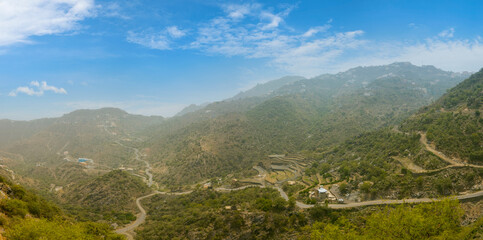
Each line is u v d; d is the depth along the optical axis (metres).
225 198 138.25
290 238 88.62
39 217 81.12
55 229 57.44
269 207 104.44
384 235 50.16
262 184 162.88
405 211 51.62
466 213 73.62
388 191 98.31
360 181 113.19
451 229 49.06
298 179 156.88
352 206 97.44
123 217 145.00
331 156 187.12
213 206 127.94
